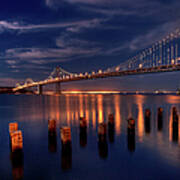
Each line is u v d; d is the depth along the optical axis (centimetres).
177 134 1089
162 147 870
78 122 1545
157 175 633
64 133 790
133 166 694
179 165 699
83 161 738
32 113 2195
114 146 891
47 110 2520
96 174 646
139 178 620
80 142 958
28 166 704
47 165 711
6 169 685
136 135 1070
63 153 791
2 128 1359
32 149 874
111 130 1150
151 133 1110
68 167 695
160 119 1405
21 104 3734
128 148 862
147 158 758
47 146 916
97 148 870
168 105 3228
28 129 1297
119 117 1767
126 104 3603
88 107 2955
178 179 611
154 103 3791
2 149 880
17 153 725
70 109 2658
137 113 2081
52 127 991
